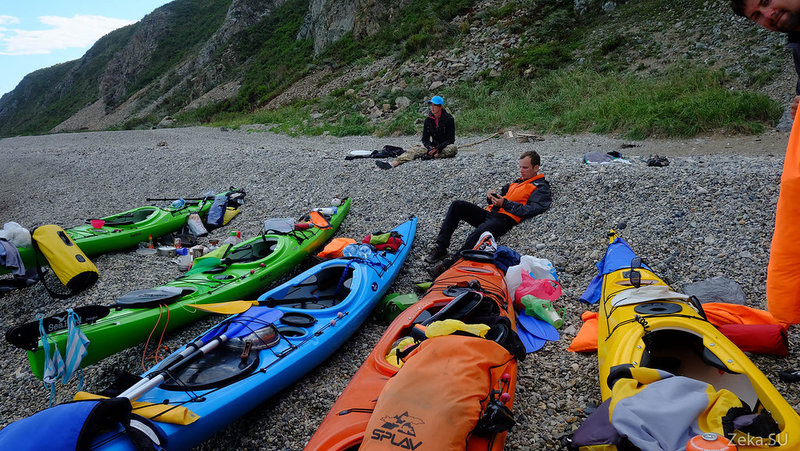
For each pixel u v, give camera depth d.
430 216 7.68
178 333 4.99
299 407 3.90
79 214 10.21
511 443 3.28
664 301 3.77
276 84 31.73
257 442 3.60
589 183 7.43
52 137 28.47
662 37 17.14
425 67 21.95
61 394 4.35
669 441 2.34
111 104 57.59
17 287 6.31
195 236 7.79
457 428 2.47
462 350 2.84
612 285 4.33
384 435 2.47
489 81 19.03
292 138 18.92
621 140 12.39
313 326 4.28
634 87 14.85
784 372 3.50
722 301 4.31
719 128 11.69
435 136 10.41
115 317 4.30
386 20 29.47
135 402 3.10
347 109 21.12
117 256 7.10
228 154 13.75
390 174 9.62
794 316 2.43
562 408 3.58
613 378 2.96
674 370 3.49
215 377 3.52
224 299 5.07
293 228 6.56
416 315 4.25
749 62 14.02
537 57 18.75
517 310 4.86
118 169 14.10
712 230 5.68
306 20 37.12
